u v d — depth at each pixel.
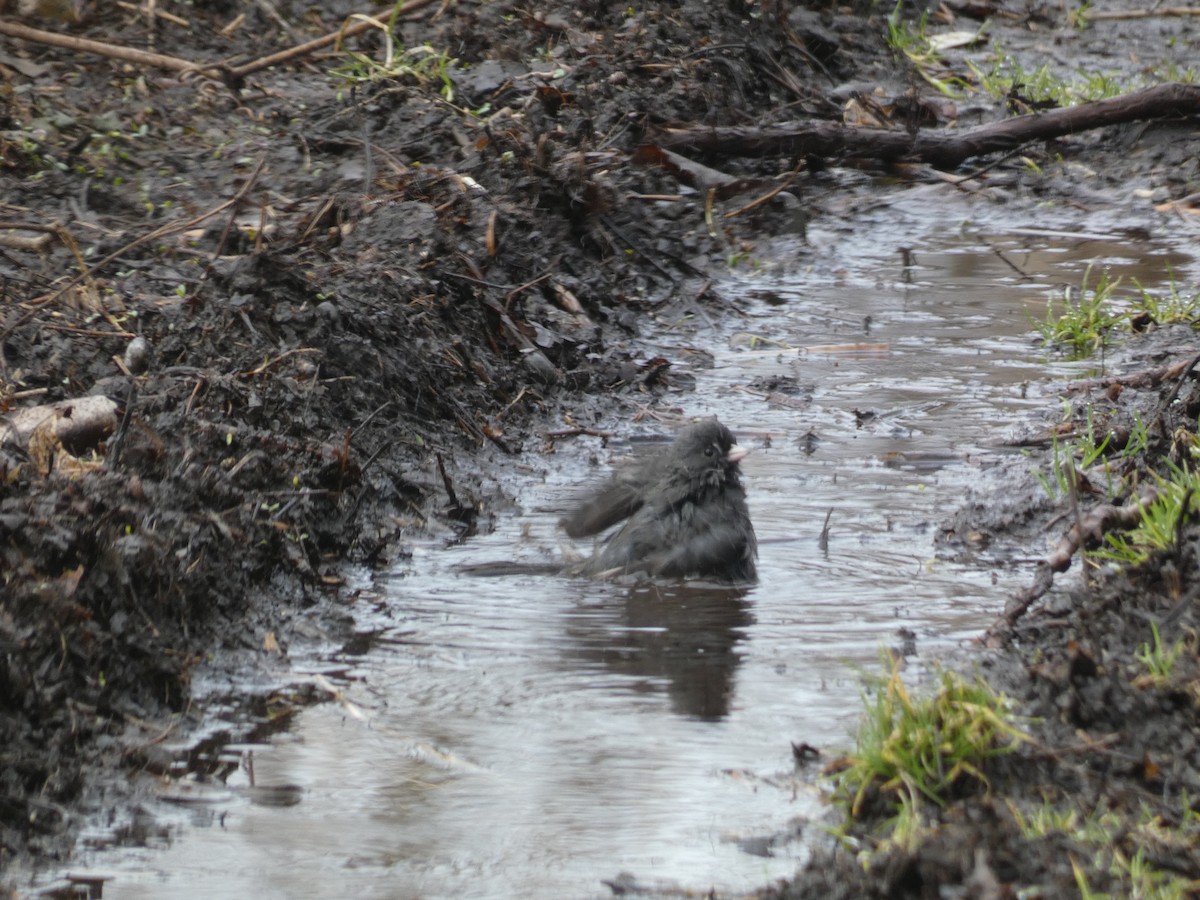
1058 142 21.14
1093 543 9.80
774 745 7.77
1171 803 6.85
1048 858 6.35
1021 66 24.36
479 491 11.73
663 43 20.73
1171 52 24.98
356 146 17.61
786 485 11.73
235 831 7.04
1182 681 7.61
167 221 15.50
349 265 13.84
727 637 9.16
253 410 11.48
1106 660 8.09
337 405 12.13
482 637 9.23
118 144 17.52
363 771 7.60
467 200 15.70
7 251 14.11
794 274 17.17
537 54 20.39
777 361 14.64
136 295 13.27
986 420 12.93
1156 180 19.86
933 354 14.68
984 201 19.52
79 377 11.84
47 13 20.62
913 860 6.27
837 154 20.08
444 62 19.59
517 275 15.27
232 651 8.95
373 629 9.36
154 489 9.73
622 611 9.61
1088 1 26.95
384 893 6.51
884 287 16.73
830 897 6.29
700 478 10.29
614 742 7.83
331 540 10.47
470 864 6.72
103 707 8.07
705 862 6.72
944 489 11.57
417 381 12.73
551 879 6.60
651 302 16.02
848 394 13.72
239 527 9.84
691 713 8.14
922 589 9.84
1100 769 7.15
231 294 12.84
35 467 9.64
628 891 6.50
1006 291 16.55
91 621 8.40
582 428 12.96
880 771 7.17
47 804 7.16
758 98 21.08
